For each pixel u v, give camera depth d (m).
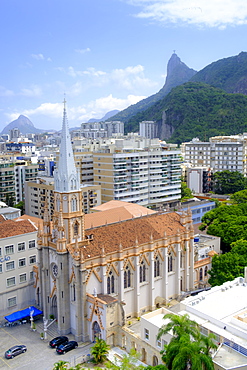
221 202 197.75
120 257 79.75
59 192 77.50
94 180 190.38
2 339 77.81
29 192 184.00
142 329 66.19
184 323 52.12
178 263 93.00
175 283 93.56
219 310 62.91
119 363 66.44
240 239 111.69
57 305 78.25
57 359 69.56
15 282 91.25
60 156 78.50
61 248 76.56
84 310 75.06
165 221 95.44
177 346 49.16
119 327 72.56
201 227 142.00
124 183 183.50
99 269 77.62
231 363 50.25
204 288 99.06
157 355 62.59
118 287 80.62
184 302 65.88
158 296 89.38
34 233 94.50
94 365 67.38
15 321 85.38
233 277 85.06
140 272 85.38
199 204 179.38
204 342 49.34
